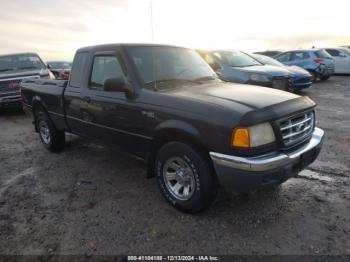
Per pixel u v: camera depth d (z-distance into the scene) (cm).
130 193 379
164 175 338
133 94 350
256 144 269
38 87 543
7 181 430
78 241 287
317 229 293
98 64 411
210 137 279
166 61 393
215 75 432
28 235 299
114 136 390
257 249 268
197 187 304
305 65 1410
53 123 528
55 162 498
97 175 438
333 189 370
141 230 301
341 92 1116
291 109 297
